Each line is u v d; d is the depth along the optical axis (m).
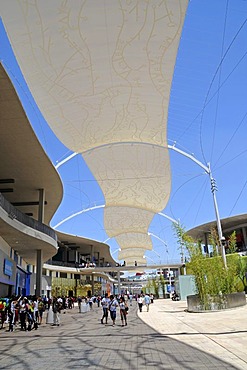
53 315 18.12
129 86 25.38
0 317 16.72
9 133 21.00
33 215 37.75
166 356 7.60
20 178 28.05
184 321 16.05
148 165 41.44
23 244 29.05
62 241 64.00
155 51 22.22
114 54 22.23
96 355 8.12
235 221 51.62
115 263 101.12
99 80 24.47
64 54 21.62
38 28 19.50
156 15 19.69
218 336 10.29
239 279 37.19
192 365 6.55
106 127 30.91
